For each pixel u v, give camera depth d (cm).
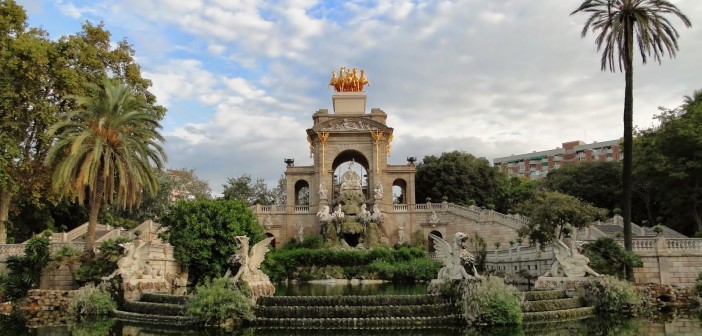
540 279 3369
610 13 3862
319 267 5903
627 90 3816
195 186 9138
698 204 5188
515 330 2547
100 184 3688
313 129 8300
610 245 3544
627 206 3694
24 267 3466
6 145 4109
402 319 2672
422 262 5741
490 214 7056
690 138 4875
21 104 4347
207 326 2658
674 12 3716
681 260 3594
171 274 3994
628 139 3759
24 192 4594
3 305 3312
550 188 9019
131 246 3400
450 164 9650
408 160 8431
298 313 2747
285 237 8106
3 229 4459
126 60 5419
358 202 7762
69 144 4197
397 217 8081
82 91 4659
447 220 7750
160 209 7769
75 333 2531
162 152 3981
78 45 4794
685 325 2673
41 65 4322
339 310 2739
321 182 8125
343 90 9256
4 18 4353
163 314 2878
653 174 5344
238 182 10338
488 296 2703
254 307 2780
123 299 3197
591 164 8550
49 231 3644
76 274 3419
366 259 6009
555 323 2744
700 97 5612
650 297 3369
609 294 3102
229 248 4103
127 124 3897
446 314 2761
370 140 8312
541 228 4212
